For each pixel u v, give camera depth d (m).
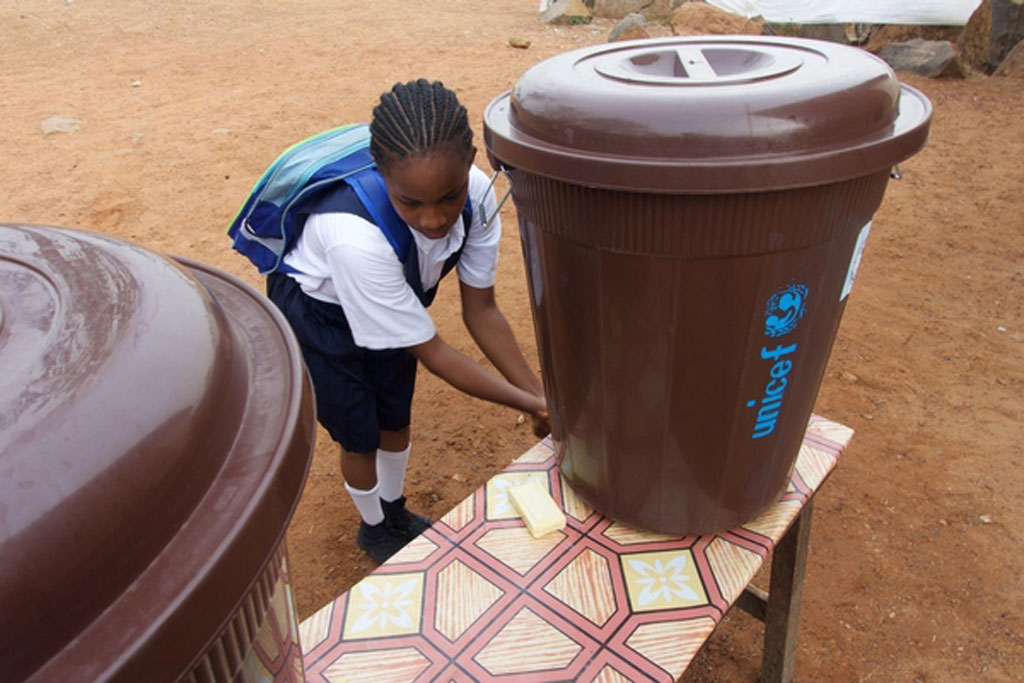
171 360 0.60
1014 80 7.66
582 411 1.47
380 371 2.08
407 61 8.28
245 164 5.68
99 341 0.59
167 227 4.79
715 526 1.53
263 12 10.78
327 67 8.06
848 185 1.12
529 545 1.60
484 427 3.27
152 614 0.51
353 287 1.65
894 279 4.23
